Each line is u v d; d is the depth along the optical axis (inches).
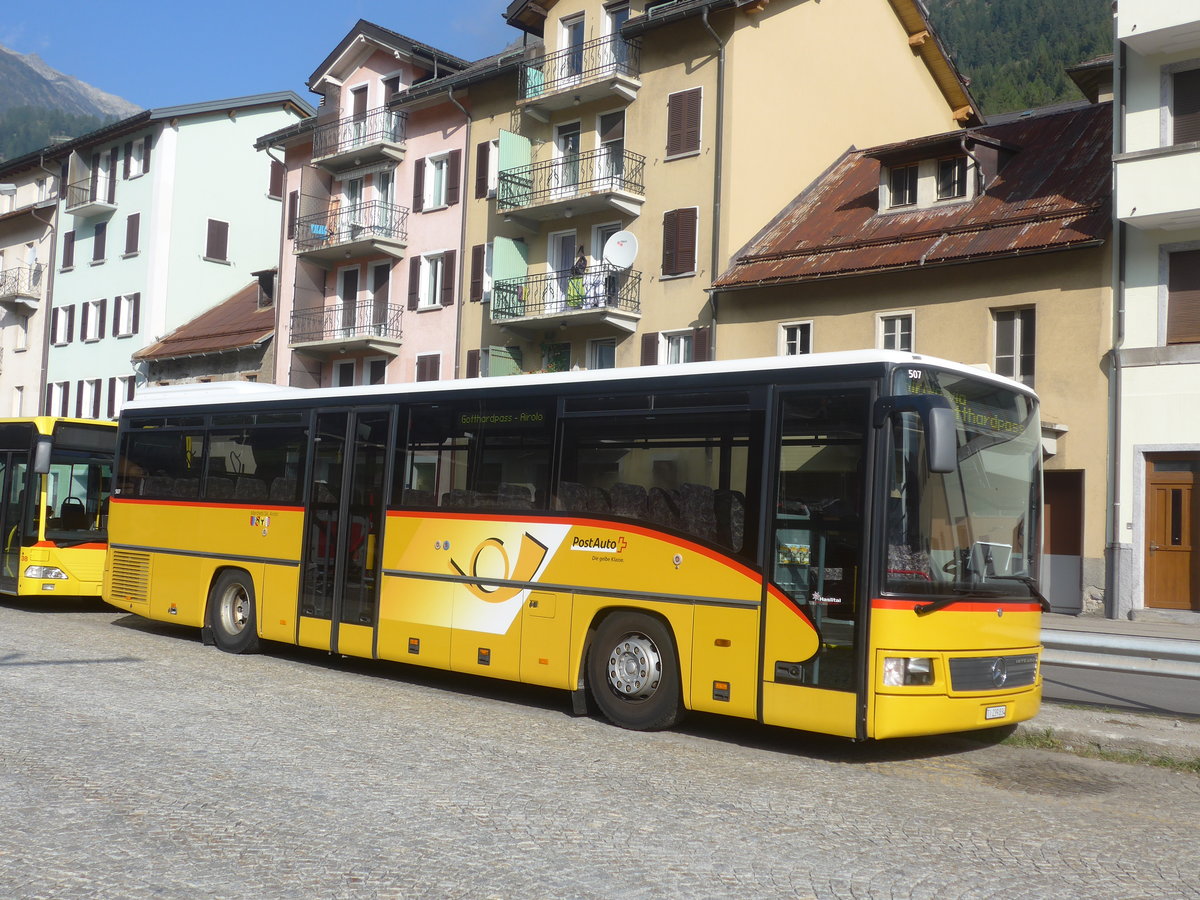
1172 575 890.1
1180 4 895.7
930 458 335.9
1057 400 941.2
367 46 1598.2
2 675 460.1
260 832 254.4
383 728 382.6
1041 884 231.9
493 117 1443.2
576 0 1365.7
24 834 249.3
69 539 735.1
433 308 1486.2
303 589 532.1
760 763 350.3
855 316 1059.3
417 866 232.2
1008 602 368.8
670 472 400.2
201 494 599.2
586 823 268.8
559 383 440.8
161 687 448.1
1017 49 5487.2
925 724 342.6
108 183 2031.3
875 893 222.8
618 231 1280.8
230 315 1866.4
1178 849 261.6
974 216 1030.4
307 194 1621.6
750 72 1223.5
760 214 1226.6
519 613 440.1
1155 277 902.4
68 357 2084.2
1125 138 946.7
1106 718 396.5
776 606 364.8
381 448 506.0
